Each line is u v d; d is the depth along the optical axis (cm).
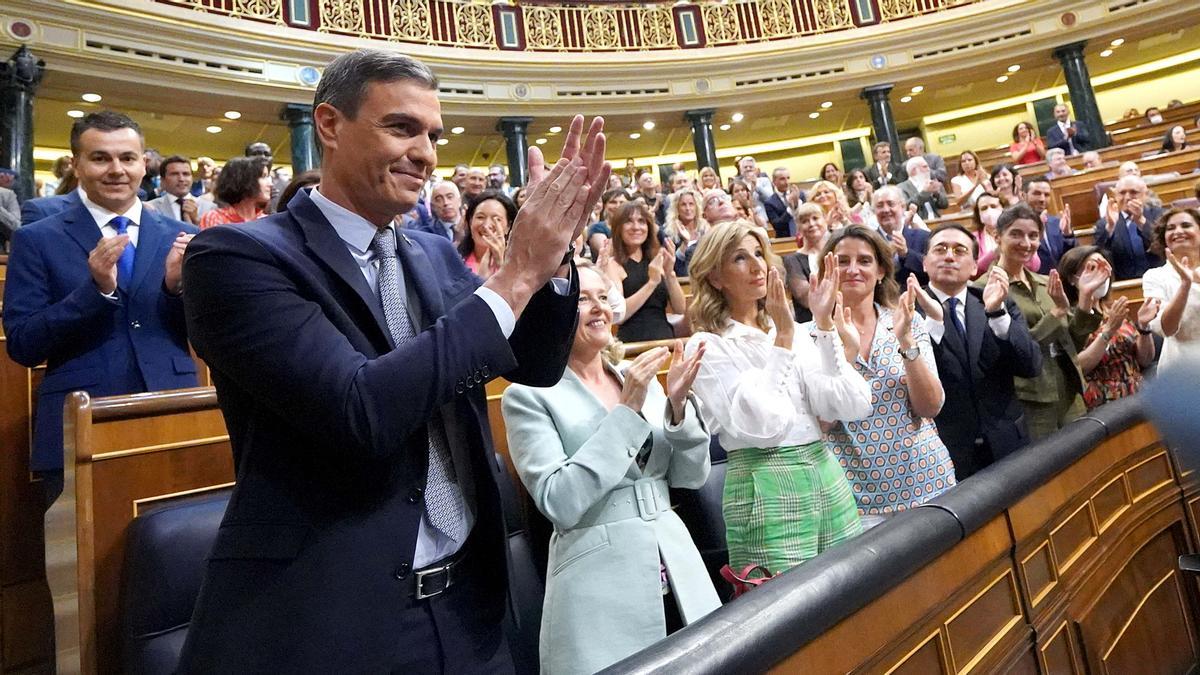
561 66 579
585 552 76
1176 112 566
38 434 100
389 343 48
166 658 72
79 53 410
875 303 112
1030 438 127
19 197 374
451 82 554
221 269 44
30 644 121
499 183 333
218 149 554
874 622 58
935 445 99
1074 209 340
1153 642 99
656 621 73
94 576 80
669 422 83
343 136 50
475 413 54
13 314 104
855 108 677
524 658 94
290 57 486
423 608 48
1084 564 91
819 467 86
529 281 48
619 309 161
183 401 91
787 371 85
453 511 51
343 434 41
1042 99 706
